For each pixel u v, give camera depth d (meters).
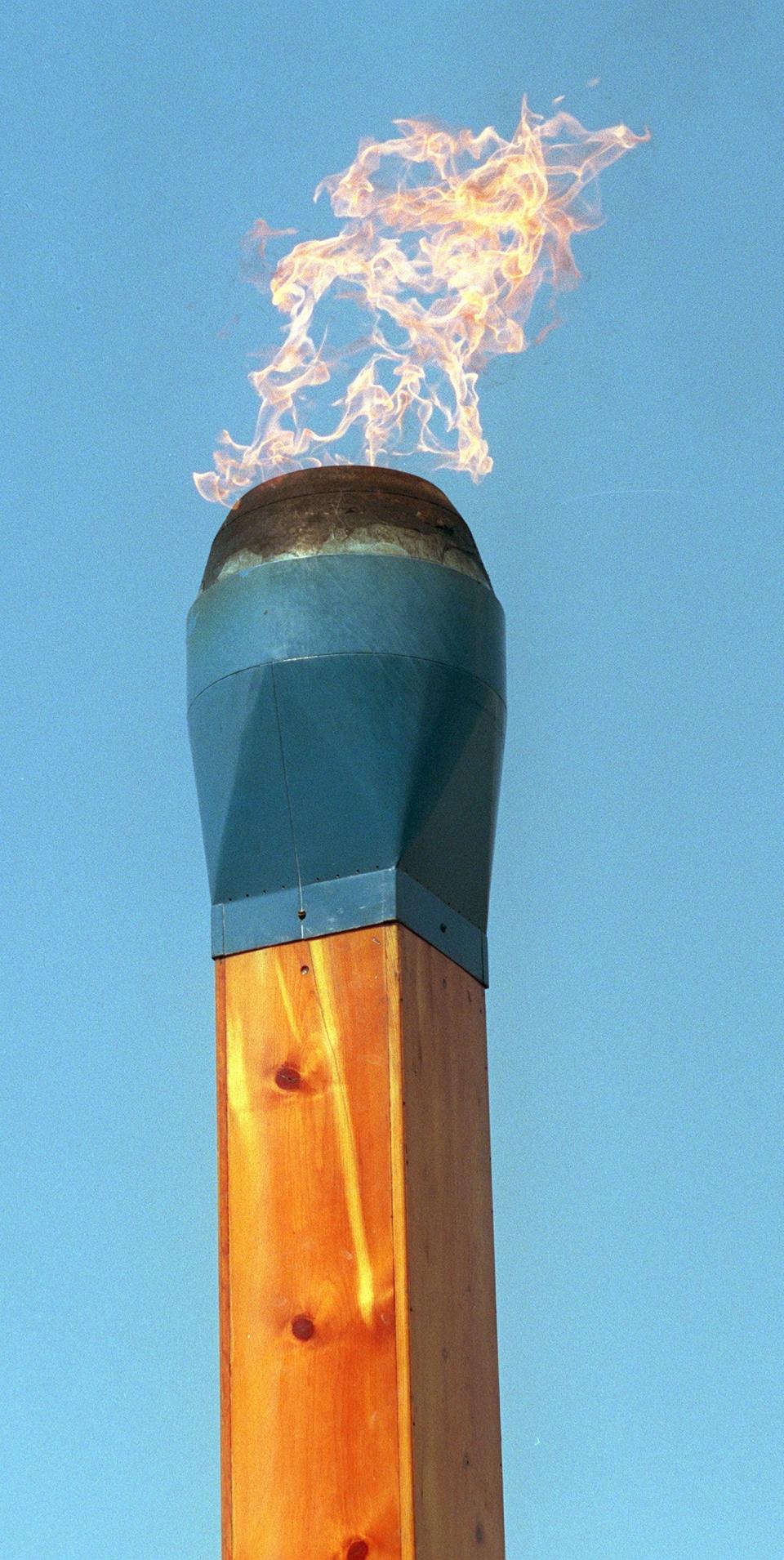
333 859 4.67
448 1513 4.23
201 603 4.98
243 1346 4.37
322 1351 4.30
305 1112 4.49
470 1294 4.50
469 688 4.82
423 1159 4.45
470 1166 4.62
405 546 4.88
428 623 4.80
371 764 4.68
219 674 4.84
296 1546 4.18
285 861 4.70
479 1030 4.80
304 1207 4.42
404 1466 4.17
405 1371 4.24
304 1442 4.25
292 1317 4.35
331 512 4.93
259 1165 4.49
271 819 4.72
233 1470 4.29
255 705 4.75
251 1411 4.32
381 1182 4.39
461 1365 4.41
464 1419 4.37
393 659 4.74
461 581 4.91
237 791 4.76
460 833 4.80
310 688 4.72
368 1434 4.22
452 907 4.80
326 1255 4.37
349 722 4.70
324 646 4.75
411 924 4.62
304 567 4.84
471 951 4.82
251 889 4.73
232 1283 4.43
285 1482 4.24
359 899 4.61
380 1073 4.47
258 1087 4.55
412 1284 4.31
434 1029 4.61
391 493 4.98
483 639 4.91
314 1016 4.56
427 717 4.72
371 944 4.58
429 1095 4.53
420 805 4.68
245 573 4.89
